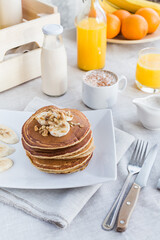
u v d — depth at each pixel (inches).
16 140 30.7
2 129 31.2
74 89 37.8
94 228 26.1
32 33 36.2
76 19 40.5
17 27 34.9
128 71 40.4
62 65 35.3
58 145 27.4
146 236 25.7
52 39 34.4
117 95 36.0
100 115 32.2
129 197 26.9
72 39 46.0
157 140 32.2
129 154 30.8
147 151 31.0
